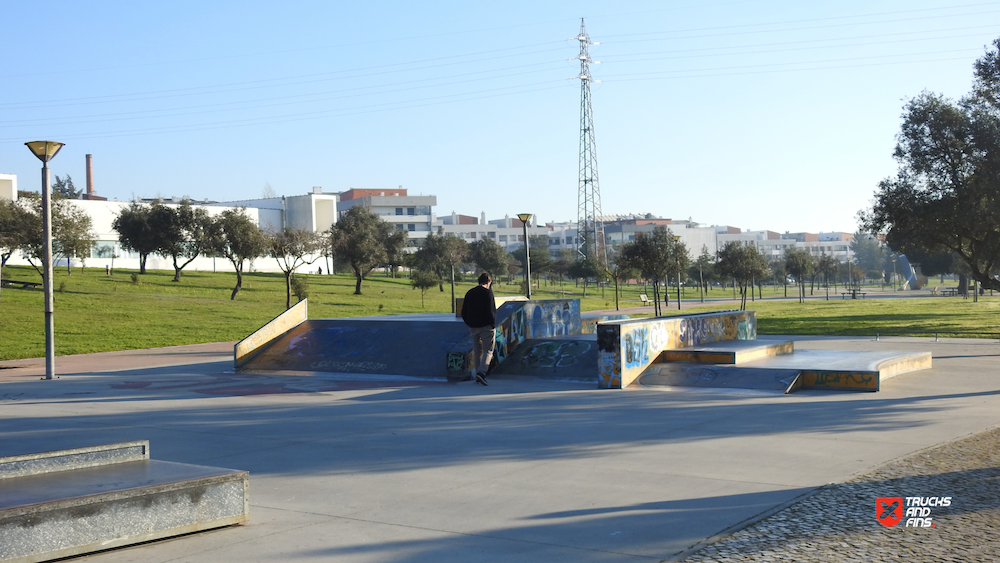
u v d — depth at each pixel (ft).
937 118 94.43
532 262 265.95
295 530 18.21
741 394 39.93
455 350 49.03
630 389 42.75
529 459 25.48
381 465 25.17
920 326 96.17
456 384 47.06
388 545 16.89
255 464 25.72
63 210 156.35
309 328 62.95
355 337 59.00
